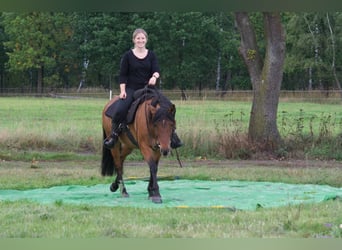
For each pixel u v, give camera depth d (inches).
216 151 733.9
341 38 2150.6
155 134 393.4
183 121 824.9
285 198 435.8
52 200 424.2
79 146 773.9
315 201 414.0
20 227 320.2
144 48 424.2
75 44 2733.8
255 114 756.0
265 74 756.6
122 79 423.5
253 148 732.7
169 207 385.4
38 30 2733.8
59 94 2415.1
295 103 1633.9
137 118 410.0
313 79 2440.9
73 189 490.6
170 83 2610.7
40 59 2701.8
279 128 944.3
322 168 645.9
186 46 2524.6
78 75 2834.6
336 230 309.0
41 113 1427.2
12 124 936.9
